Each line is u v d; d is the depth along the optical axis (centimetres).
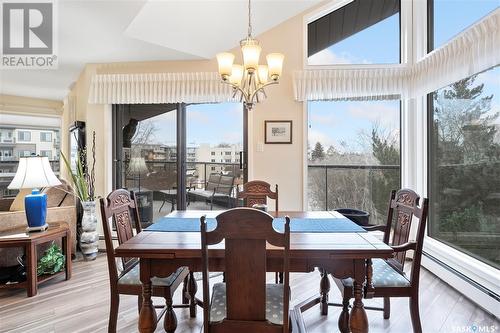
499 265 231
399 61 358
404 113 351
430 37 323
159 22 302
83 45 331
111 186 388
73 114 482
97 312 226
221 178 390
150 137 398
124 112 396
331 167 375
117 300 182
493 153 237
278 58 212
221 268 153
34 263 254
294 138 370
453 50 261
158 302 247
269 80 254
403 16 348
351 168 374
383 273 185
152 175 399
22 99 533
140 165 398
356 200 374
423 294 252
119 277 186
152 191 399
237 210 125
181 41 336
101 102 371
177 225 199
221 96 362
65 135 555
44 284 276
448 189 294
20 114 531
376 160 370
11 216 289
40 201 272
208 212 244
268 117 371
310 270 154
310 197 377
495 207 235
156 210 399
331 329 203
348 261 154
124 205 209
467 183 268
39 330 201
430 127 324
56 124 577
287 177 372
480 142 251
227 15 321
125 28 296
